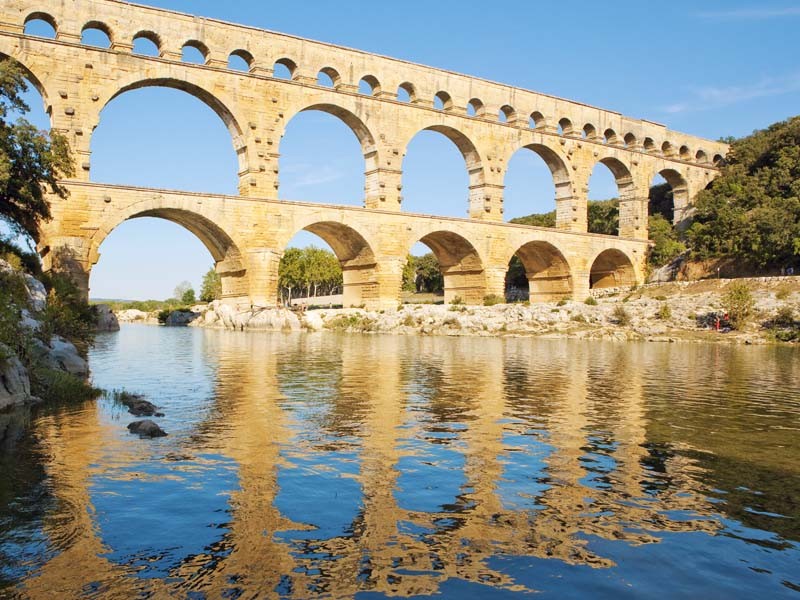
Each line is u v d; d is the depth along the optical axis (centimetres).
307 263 13725
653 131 9519
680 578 845
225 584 809
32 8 5378
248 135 6366
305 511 1058
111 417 1791
